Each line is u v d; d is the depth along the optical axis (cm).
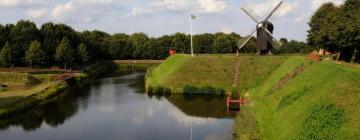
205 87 7156
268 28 8531
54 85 8269
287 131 3547
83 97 7394
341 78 3819
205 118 5425
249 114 4709
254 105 5303
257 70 7481
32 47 11325
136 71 13288
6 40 12188
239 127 4238
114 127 5081
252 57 7906
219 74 7550
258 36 8569
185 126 5022
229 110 5869
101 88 8631
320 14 7531
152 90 7531
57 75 9650
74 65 12875
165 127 5006
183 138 4484
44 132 4912
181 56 9038
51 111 6138
